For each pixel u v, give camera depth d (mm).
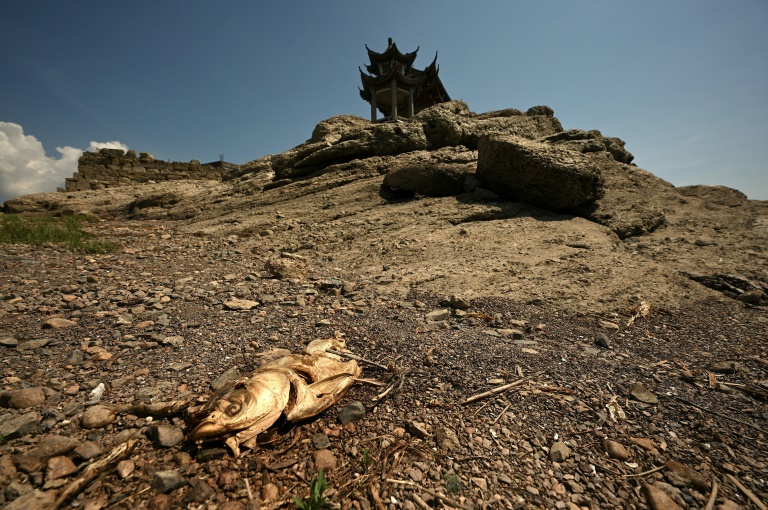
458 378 2939
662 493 1871
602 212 10008
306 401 2391
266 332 3920
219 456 2018
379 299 5477
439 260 7727
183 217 14977
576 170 9625
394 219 10617
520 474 1985
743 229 8961
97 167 24469
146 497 1737
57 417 2275
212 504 1721
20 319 3883
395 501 1782
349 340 3748
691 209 10414
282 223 11211
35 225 10789
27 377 2740
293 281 6402
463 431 2299
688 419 2516
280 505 1752
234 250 9039
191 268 7098
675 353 3803
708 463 2115
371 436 2252
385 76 24062
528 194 10594
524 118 17484
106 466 1878
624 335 4344
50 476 1796
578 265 6855
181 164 27391
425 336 3918
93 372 2883
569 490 1901
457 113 18172
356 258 8328
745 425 2473
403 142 15594
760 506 1821
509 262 7223
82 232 10359
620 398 2746
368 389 2789
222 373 2957
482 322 4645
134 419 2326
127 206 18516
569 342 4039
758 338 4223
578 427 2391
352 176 14406
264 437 2160
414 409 2520
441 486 1881
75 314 4121
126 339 3549
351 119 22359
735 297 5805
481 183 12062
